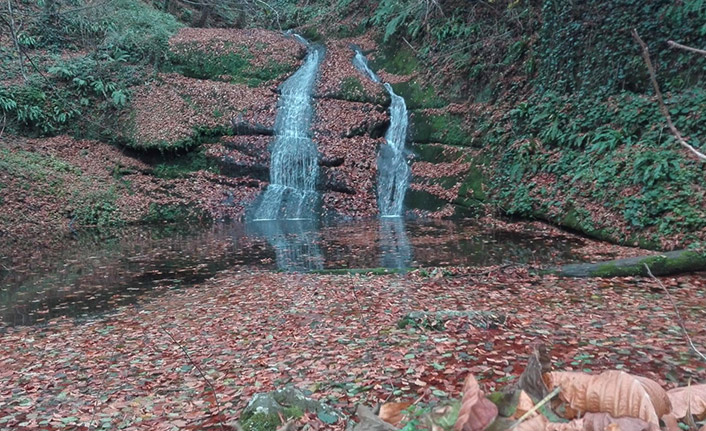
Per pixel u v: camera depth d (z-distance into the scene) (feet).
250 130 54.13
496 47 49.19
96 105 54.08
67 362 15.87
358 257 29.91
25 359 16.42
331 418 9.82
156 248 35.73
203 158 52.54
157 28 61.62
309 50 66.64
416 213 45.42
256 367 14.10
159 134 52.06
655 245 27.45
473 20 53.47
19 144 48.78
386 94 56.24
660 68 34.86
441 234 36.17
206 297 22.76
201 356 15.43
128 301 23.08
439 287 22.08
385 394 11.45
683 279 21.89
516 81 45.88
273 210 47.88
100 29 58.95
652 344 14.05
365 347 14.88
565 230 34.50
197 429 10.71
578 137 37.40
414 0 60.13
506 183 41.06
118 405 12.40
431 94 52.95
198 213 47.26
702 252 22.72
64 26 56.90
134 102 54.90
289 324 17.85
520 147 40.81
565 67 41.39
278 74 61.00
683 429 4.41
